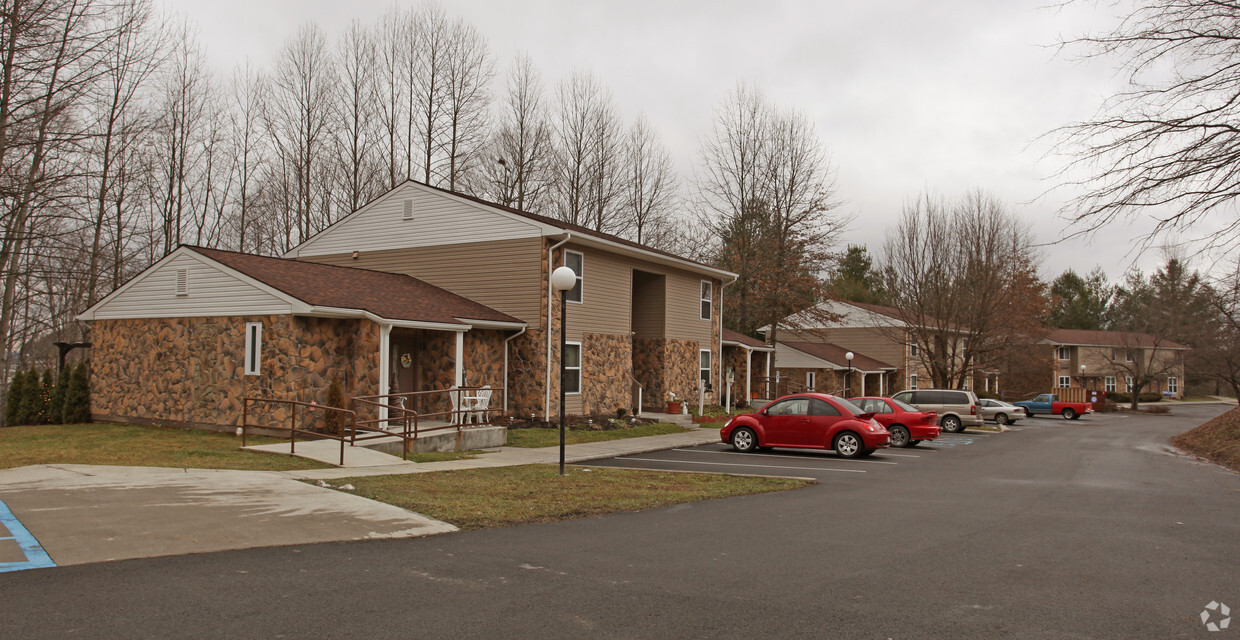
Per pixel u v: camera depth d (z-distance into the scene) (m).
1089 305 82.50
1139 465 16.75
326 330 16.55
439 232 23.05
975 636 4.84
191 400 17.36
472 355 20.14
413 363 19.69
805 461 16.38
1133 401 55.31
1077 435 28.34
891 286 37.72
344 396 16.45
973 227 35.97
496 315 20.97
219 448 14.06
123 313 19.03
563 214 40.16
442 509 8.98
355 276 19.84
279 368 15.83
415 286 21.34
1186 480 13.82
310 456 13.26
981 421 28.69
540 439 18.67
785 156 40.22
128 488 9.41
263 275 16.66
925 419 21.19
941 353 38.38
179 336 17.72
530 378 21.28
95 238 26.56
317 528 7.73
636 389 26.50
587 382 22.83
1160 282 54.12
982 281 35.69
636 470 13.62
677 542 7.64
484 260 22.14
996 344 37.53
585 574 6.27
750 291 39.97
